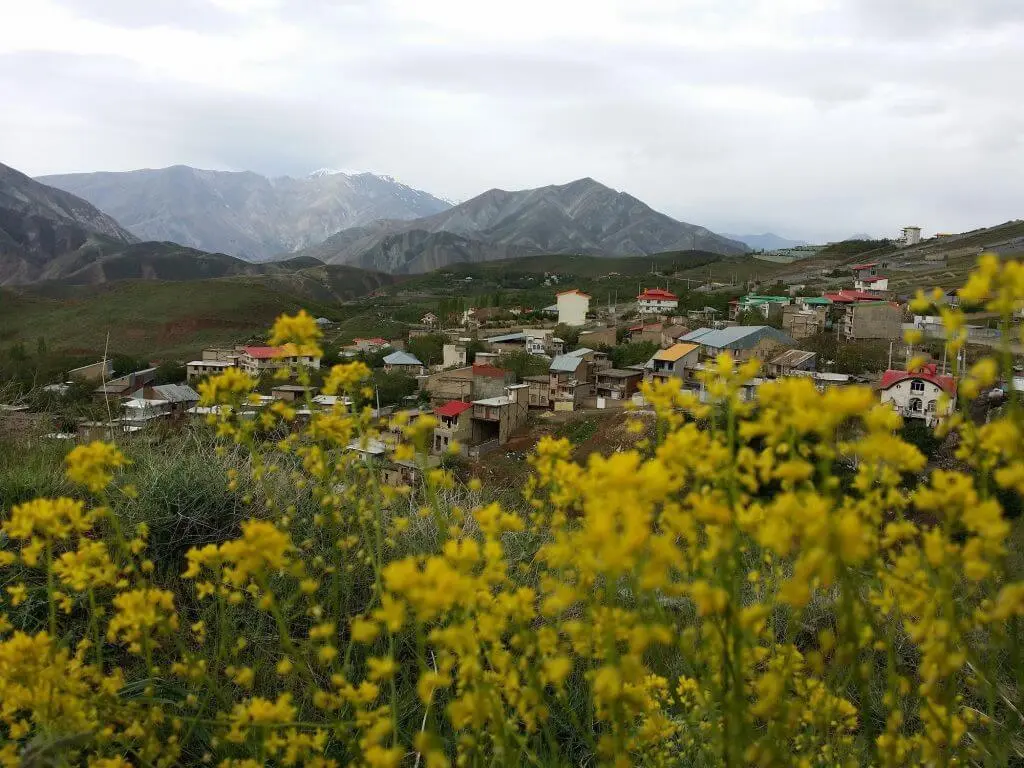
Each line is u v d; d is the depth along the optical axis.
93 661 3.40
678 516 1.51
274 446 3.13
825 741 2.46
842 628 1.54
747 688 2.28
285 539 2.00
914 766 2.03
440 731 3.13
